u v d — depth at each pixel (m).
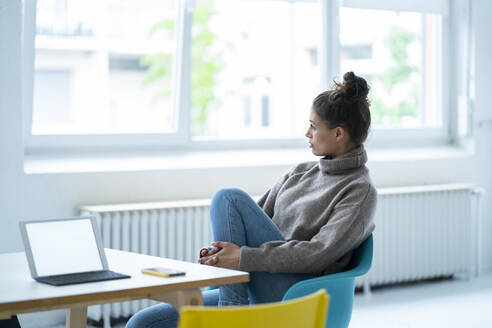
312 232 2.35
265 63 5.19
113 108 9.60
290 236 2.38
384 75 5.06
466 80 5.17
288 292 2.10
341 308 2.23
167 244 3.87
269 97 5.15
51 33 4.01
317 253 2.20
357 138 2.41
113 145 4.09
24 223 1.84
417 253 4.71
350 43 4.86
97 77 7.82
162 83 9.88
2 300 1.53
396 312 4.09
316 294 1.51
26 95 3.81
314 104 2.45
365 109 2.43
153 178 4.02
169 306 2.25
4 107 3.60
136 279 1.76
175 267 1.93
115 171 3.91
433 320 3.92
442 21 5.22
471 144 5.18
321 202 2.37
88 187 3.84
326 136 2.42
